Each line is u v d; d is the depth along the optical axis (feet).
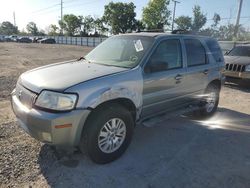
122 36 16.29
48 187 10.54
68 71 12.71
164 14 177.27
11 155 12.66
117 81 12.12
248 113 21.40
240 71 30.12
